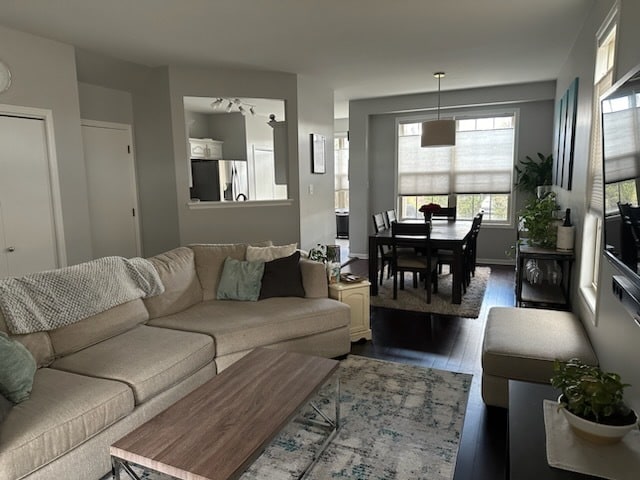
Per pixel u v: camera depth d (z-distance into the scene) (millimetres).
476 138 6906
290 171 5688
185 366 2439
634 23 1996
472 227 5254
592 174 3037
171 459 1516
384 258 5266
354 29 3887
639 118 1522
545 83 6113
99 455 1970
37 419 1778
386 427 2438
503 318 2949
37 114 3906
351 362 3295
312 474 2068
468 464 2145
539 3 3309
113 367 2250
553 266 4156
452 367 3193
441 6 3377
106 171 5215
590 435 1487
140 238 5633
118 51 4430
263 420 1758
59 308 2383
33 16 3441
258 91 5387
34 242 3943
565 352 2414
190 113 7648
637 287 1595
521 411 1743
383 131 7457
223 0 3217
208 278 3488
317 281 3510
